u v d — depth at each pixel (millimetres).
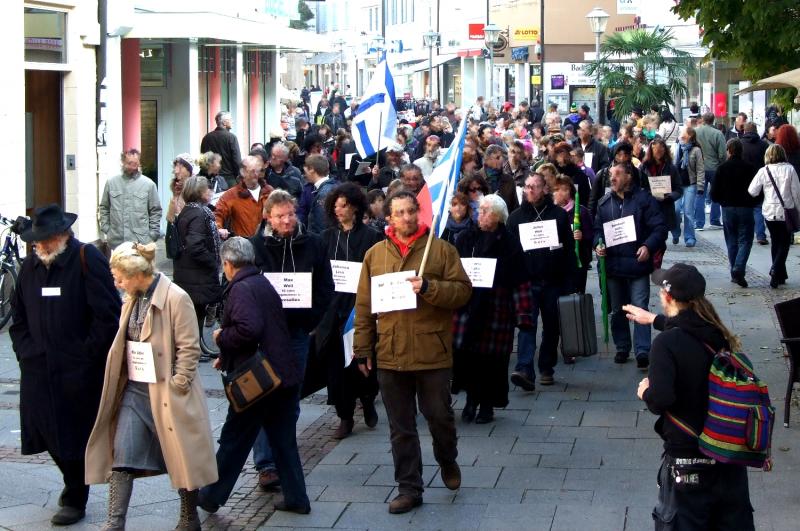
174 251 11805
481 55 50969
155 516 7617
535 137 25469
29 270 7387
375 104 13875
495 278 9477
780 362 11609
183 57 23891
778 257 16062
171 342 6984
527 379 10734
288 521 7488
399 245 7652
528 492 7965
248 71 30328
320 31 85250
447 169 9211
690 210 20562
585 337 10844
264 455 8133
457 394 10742
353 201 9180
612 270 11688
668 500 5797
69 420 7281
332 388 9281
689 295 5793
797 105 14805
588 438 9289
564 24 48094
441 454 7824
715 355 5723
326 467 8648
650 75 35875
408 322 7500
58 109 17672
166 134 24141
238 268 7465
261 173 12820
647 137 23812
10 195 15859
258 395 7234
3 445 9148
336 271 9117
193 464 6973
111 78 19188
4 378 11320
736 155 16047
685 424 5711
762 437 5582
